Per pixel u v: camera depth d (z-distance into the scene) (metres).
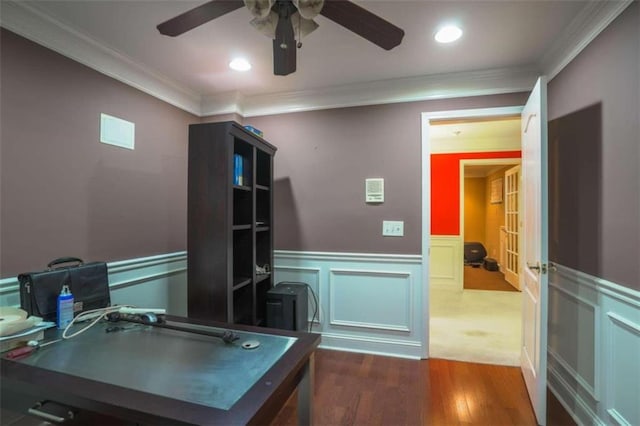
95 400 0.84
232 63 2.28
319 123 2.81
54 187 1.78
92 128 1.99
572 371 1.85
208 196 2.04
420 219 2.57
